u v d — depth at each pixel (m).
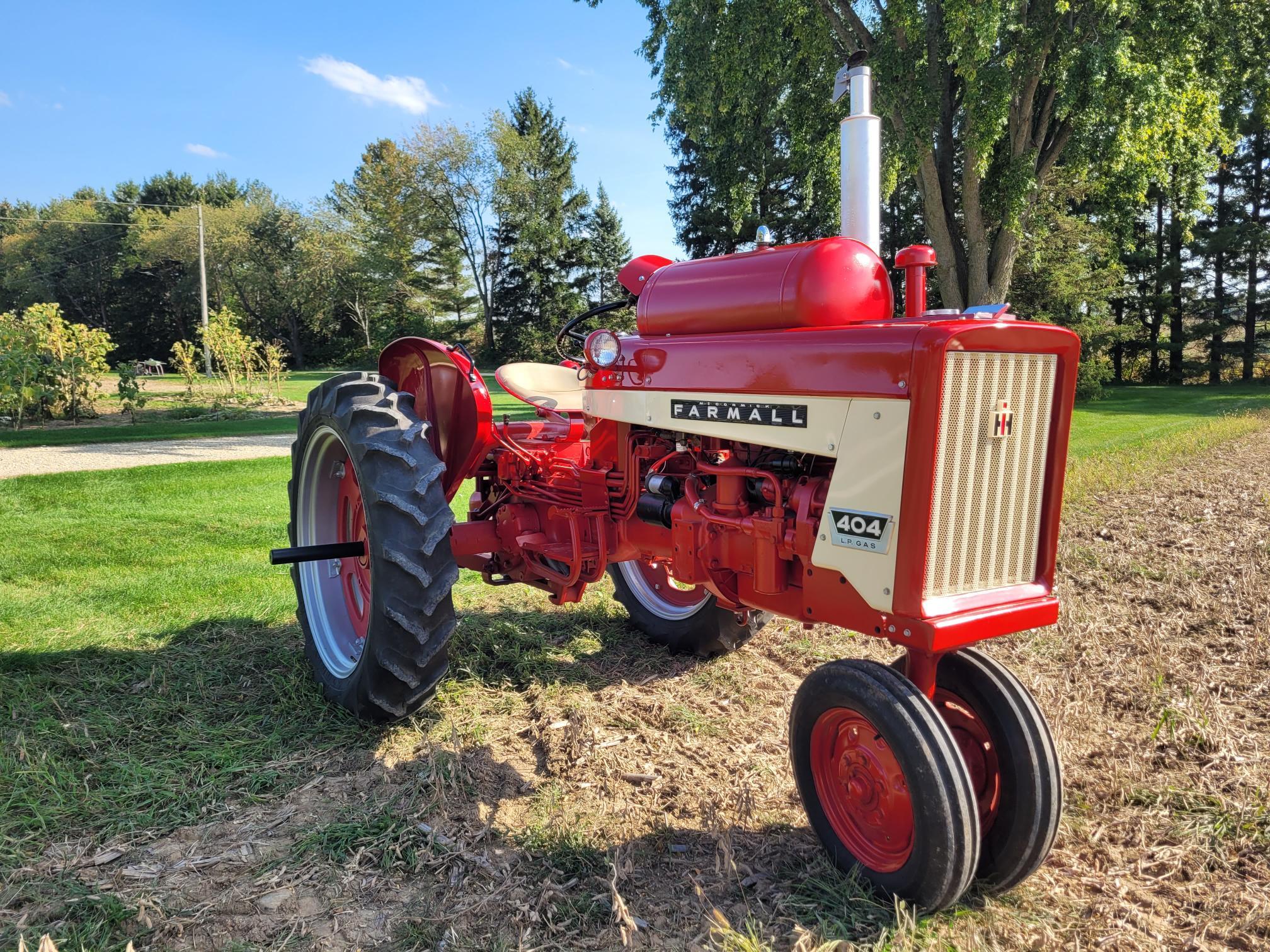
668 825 2.56
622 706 3.44
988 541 2.23
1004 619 2.20
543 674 3.77
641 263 3.32
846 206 2.62
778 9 13.27
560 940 2.03
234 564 5.34
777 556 2.46
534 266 46.41
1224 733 3.07
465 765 2.91
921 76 13.12
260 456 10.88
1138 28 13.47
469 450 3.58
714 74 13.95
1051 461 2.32
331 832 2.45
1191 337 33.59
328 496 3.75
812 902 2.18
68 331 16.25
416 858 2.33
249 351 21.48
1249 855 2.40
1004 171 15.16
